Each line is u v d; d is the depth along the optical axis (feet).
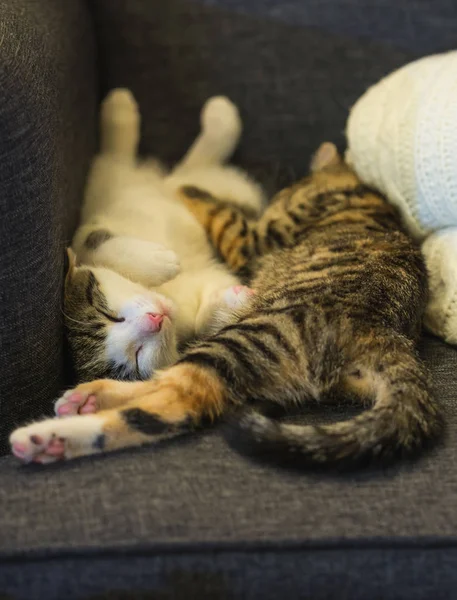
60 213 1.52
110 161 2.12
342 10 2.16
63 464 1.28
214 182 2.15
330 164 2.04
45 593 1.12
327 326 1.49
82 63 1.98
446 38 2.17
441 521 1.17
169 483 1.22
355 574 1.14
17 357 1.38
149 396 1.38
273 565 1.13
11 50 1.30
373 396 1.45
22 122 1.27
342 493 1.22
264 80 2.20
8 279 1.32
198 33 2.18
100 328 1.64
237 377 1.43
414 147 1.70
